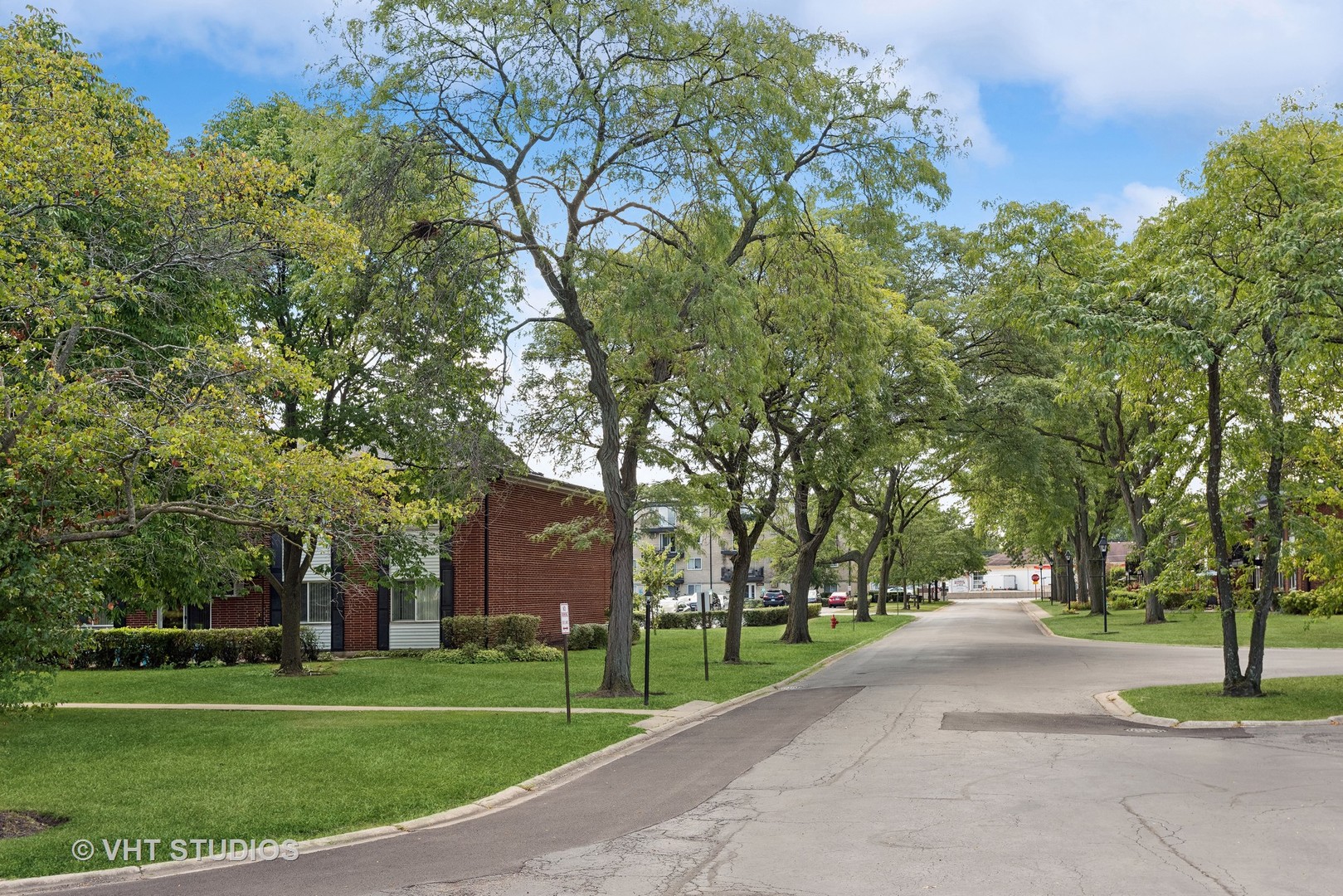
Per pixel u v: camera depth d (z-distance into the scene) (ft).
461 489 77.30
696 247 73.56
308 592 123.34
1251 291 64.39
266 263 58.29
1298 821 32.07
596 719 61.52
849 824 33.09
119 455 42.24
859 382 86.38
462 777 43.06
